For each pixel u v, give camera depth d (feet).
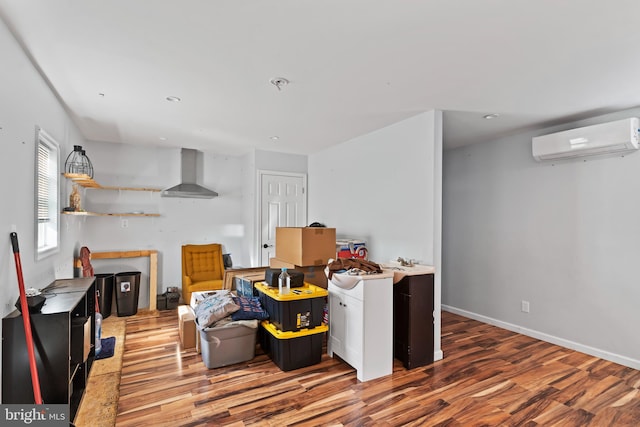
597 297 10.41
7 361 5.84
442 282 15.87
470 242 14.55
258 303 10.28
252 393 7.86
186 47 6.59
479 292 14.10
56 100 9.21
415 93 8.98
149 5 5.23
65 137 10.51
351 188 14.29
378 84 8.40
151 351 10.31
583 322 10.72
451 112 10.46
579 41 6.23
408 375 8.93
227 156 17.99
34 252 7.36
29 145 7.02
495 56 6.88
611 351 10.05
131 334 11.85
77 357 6.98
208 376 8.68
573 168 11.06
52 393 6.03
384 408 7.30
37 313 6.00
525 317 12.37
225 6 5.25
